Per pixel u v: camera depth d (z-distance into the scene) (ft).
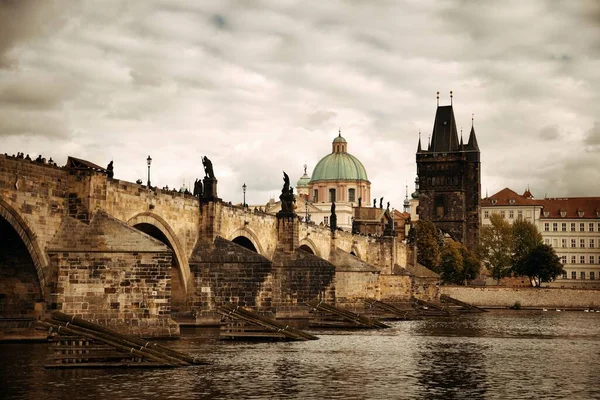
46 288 270.87
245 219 431.43
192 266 375.86
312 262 467.52
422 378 223.92
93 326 232.12
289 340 323.78
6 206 256.52
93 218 280.72
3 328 268.62
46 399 180.75
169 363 232.12
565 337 380.99
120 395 186.50
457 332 407.64
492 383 216.74
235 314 323.98
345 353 281.95
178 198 363.35
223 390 196.44
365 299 551.18
